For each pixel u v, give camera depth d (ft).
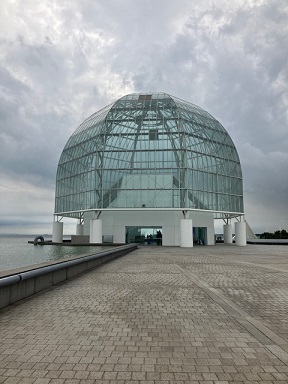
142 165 135.95
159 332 17.92
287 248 125.80
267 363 13.71
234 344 16.03
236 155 160.56
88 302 25.14
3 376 12.26
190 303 25.30
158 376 12.40
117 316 21.18
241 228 153.89
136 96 158.40
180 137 137.90
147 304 24.81
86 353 14.62
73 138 165.37
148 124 141.38
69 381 11.91
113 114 145.59
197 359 14.08
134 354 14.58
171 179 133.80
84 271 45.11
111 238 144.46
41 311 22.13
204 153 143.64
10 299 23.98
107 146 138.21
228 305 24.72
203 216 153.58
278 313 22.34
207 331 18.17
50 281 32.45
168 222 143.64
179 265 55.16
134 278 38.73
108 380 12.05
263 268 50.70
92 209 133.80
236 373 12.72
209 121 158.30
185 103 162.71
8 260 88.48
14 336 16.88
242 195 157.79
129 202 132.98
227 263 59.26
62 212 157.48
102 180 134.72
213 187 144.25
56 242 155.94
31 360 13.76
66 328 18.37
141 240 144.97
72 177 152.56
